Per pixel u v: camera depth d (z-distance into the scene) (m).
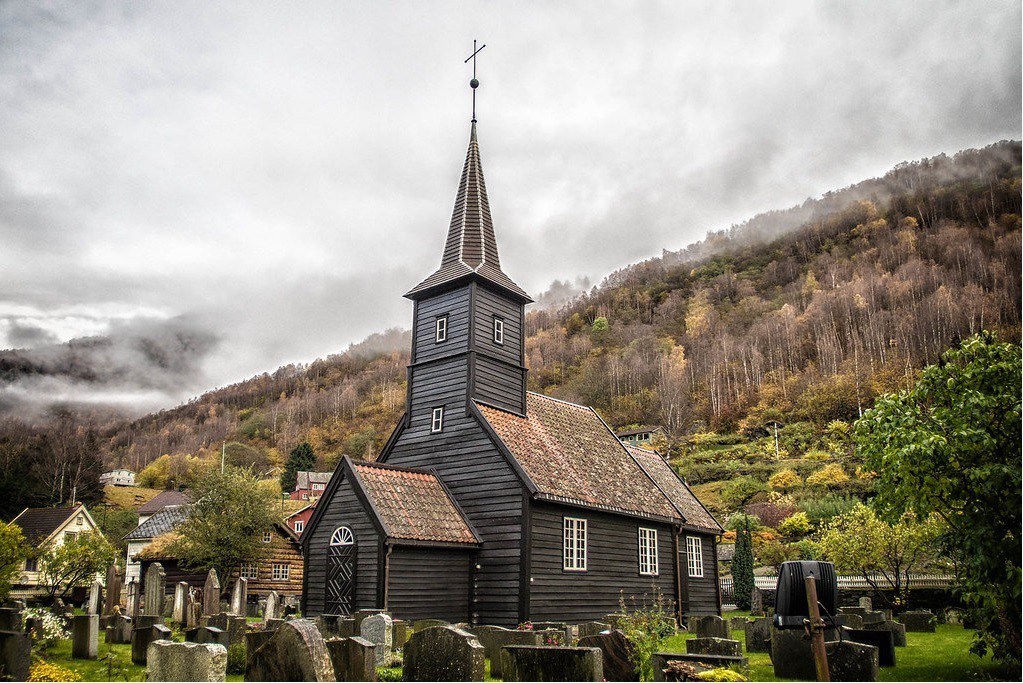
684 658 12.63
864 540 30.30
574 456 28.08
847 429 91.19
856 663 13.44
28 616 18.66
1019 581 12.58
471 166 31.09
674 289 198.38
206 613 26.11
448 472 25.80
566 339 184.25
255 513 42.38
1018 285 110.19
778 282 176.75
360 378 172.12
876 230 166.25
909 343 112.88
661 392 126.19
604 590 25.88
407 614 21.61
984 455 13.59
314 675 10.01
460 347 26.94
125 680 12.92
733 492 74.31
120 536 72.19
